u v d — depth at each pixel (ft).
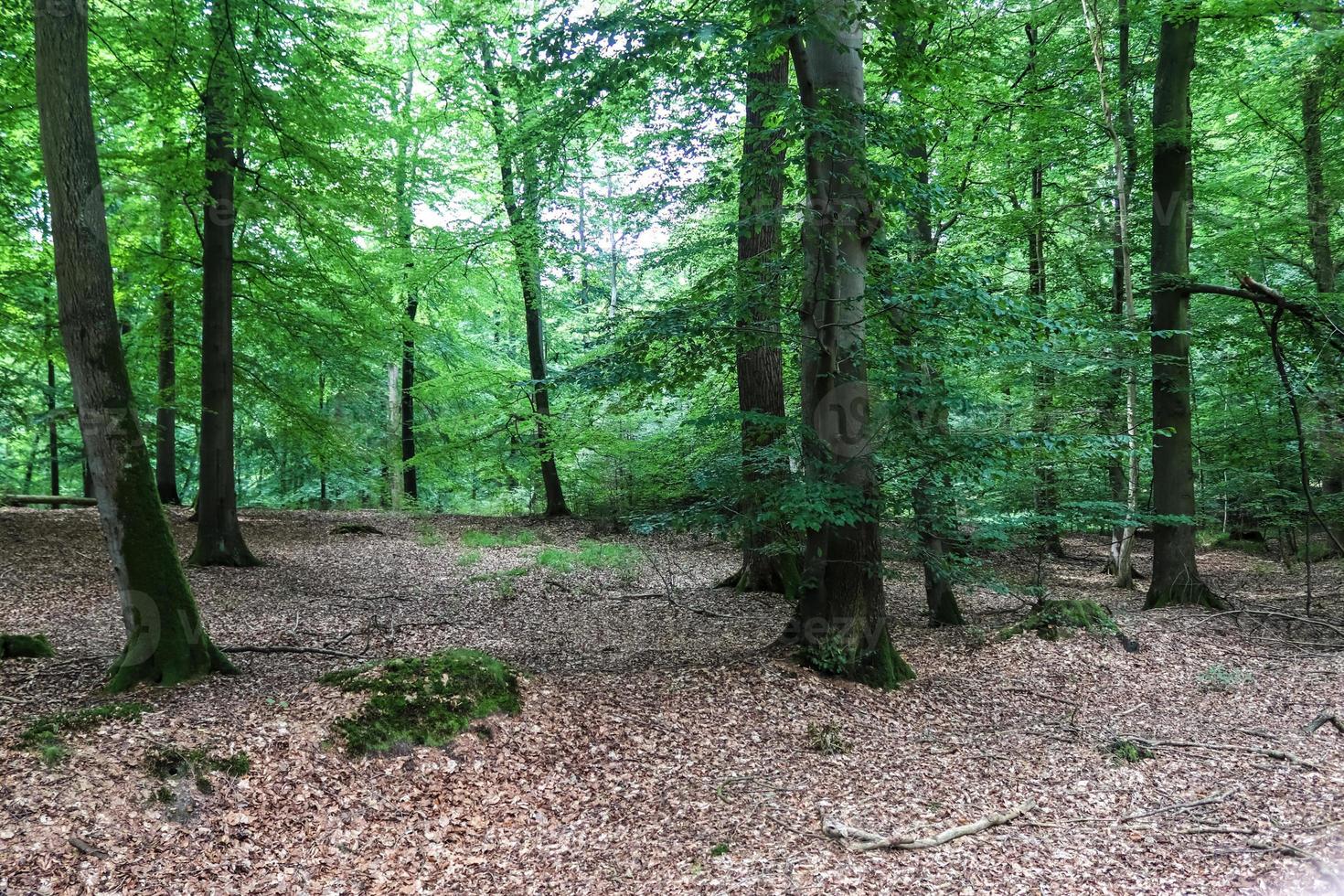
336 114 38.29
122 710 17.25
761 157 22.72
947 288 20.75
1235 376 41.14
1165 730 21.93
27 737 15.85
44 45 18.44
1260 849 15.11
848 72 23.06
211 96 34.99
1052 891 13.88
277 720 17.61
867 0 20.36
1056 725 22.06
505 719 19.38
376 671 19.65
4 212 37.40
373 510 69.36
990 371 34.17
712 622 32.48
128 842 14.07
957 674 26.05
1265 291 26.96
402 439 72.74
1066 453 29.86
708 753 19.30
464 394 64.18
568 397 60.34
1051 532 32.89
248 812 15.25
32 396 61.87
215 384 38.88
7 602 28.53
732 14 21.98
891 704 22.76
